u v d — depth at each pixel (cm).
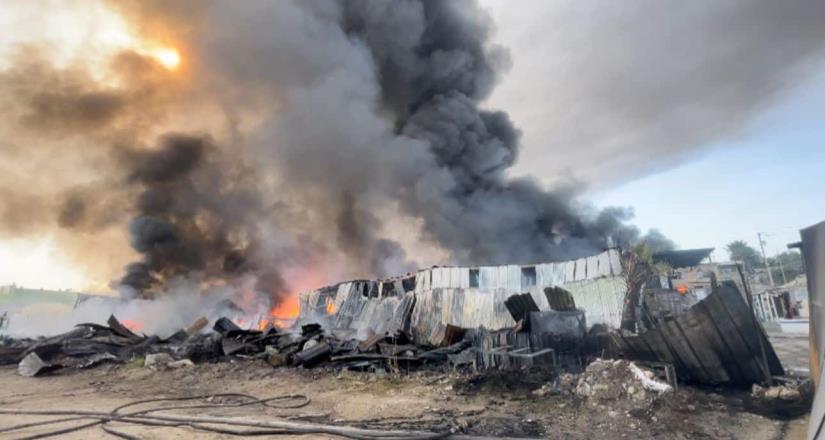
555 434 654
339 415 818
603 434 653
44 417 798
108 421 763
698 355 903
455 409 837
